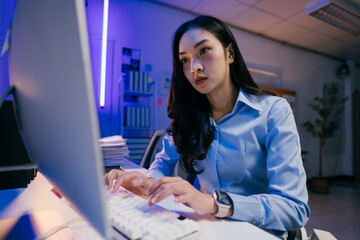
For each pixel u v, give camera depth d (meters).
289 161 0.60
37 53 0.29
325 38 4.17
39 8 0.27
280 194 0.56
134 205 0.45
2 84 0.88
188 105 0.91
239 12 3.33
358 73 5.57
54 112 0.26
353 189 4.16
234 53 0.83
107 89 2.82
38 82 0.30
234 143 0.75
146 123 2.72
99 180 0.20
